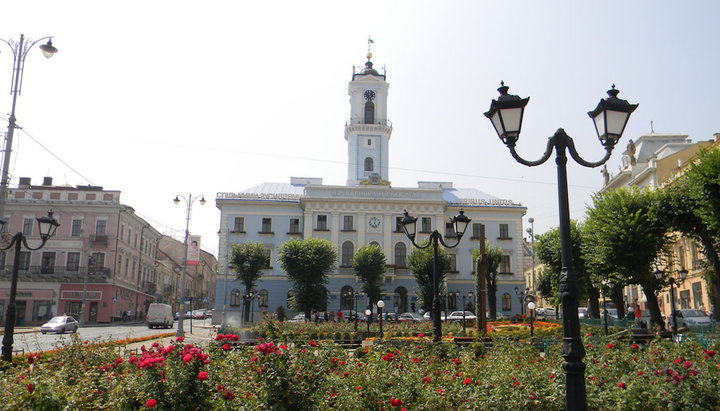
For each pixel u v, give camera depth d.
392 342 19.92
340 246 58.06
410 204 59.28
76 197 55.00
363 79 66.31
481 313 27.86
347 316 51.31
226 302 56.38
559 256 40.53
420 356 13.09
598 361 11.91
